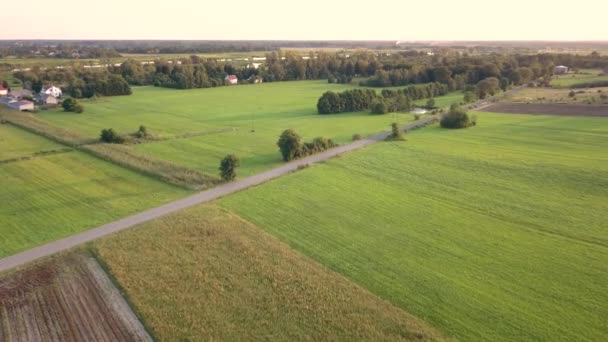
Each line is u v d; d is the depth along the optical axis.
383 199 49.62
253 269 34.16
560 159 65.00
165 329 27.19
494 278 33.28
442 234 40.84
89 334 27.00
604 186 53.16
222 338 26.53
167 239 38.94
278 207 47.03
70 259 35.56
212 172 59.44
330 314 28.84
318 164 63.00
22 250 37.00
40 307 29.56
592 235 40.50
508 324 27.88
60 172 58.72
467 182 55.53
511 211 46.22
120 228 41.34
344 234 40.72
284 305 29.77
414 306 29.81
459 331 27.22
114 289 31.59
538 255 36.88
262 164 63.25
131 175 57.56
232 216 44.31
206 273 33.50
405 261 35.81
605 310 29.23
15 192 51.16
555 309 29.42
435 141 77.31
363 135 82.44
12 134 81.25
